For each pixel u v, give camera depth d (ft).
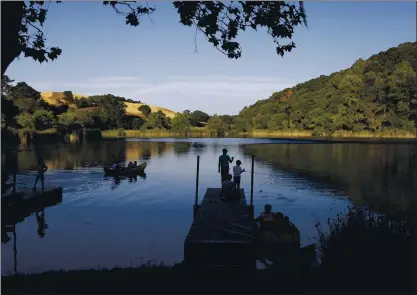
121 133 516.32
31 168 140.67
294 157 199.52
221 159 72.13
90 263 42.42
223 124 595.47
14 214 67.05
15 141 292.20
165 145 321.93
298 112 544.21
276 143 348.38
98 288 28.14
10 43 26.61
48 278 30.63
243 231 45.14
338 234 34.42
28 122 349.82
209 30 34.63
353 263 28.60
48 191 78.48
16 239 52.44
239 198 67.10
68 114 460.55
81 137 401.70
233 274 34.65
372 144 320.09
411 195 88.74
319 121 491.72
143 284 29.12
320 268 30.50
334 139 416.87
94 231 56.65
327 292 26.13
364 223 34.45
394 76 426.10
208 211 57.00
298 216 66.90
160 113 607.37
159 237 53.21
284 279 29.19
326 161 176.86
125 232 55.93
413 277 26.45
